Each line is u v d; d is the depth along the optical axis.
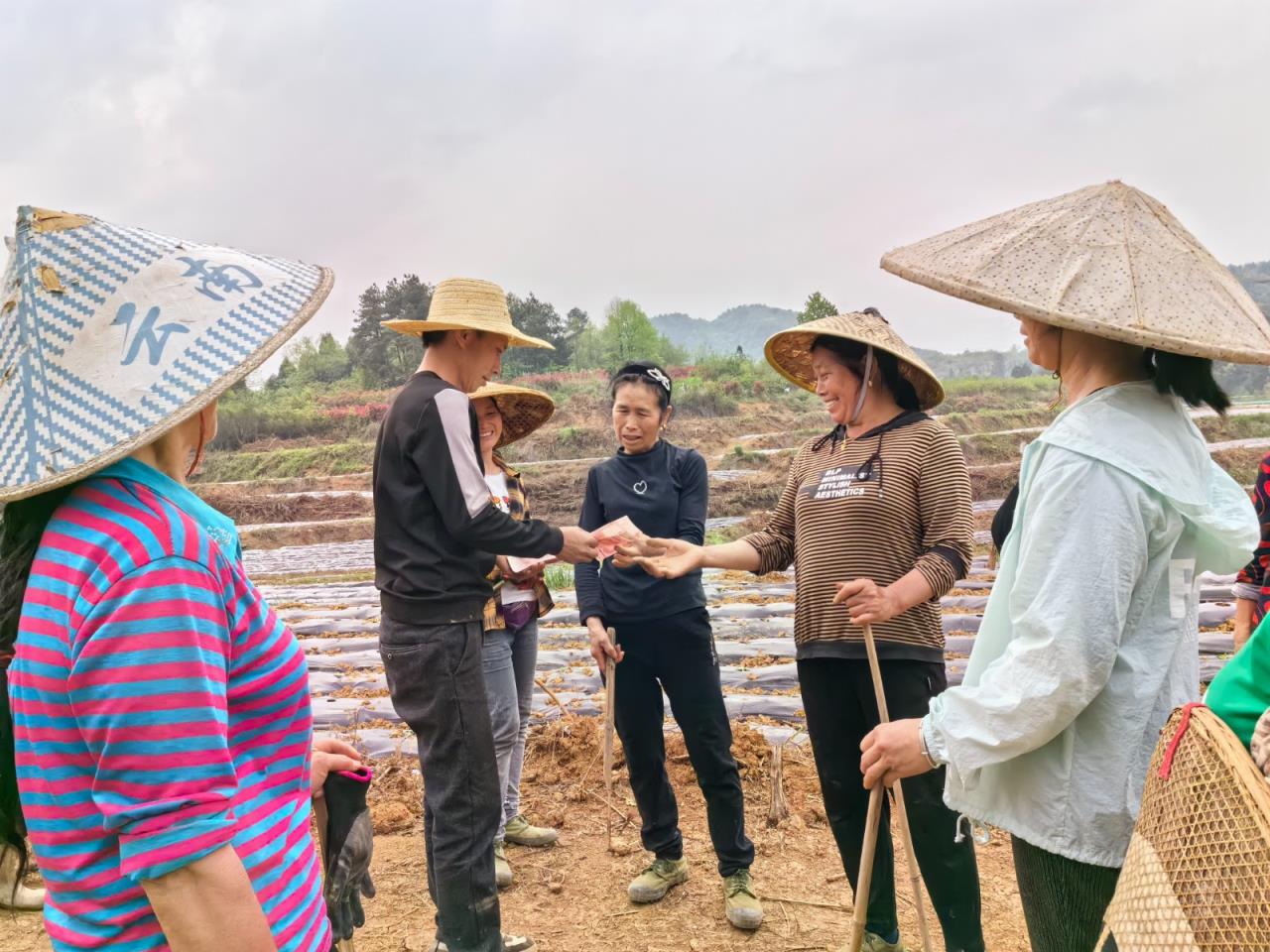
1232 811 1.43
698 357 51.31
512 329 3.44
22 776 1.38
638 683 3.87
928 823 3.06
